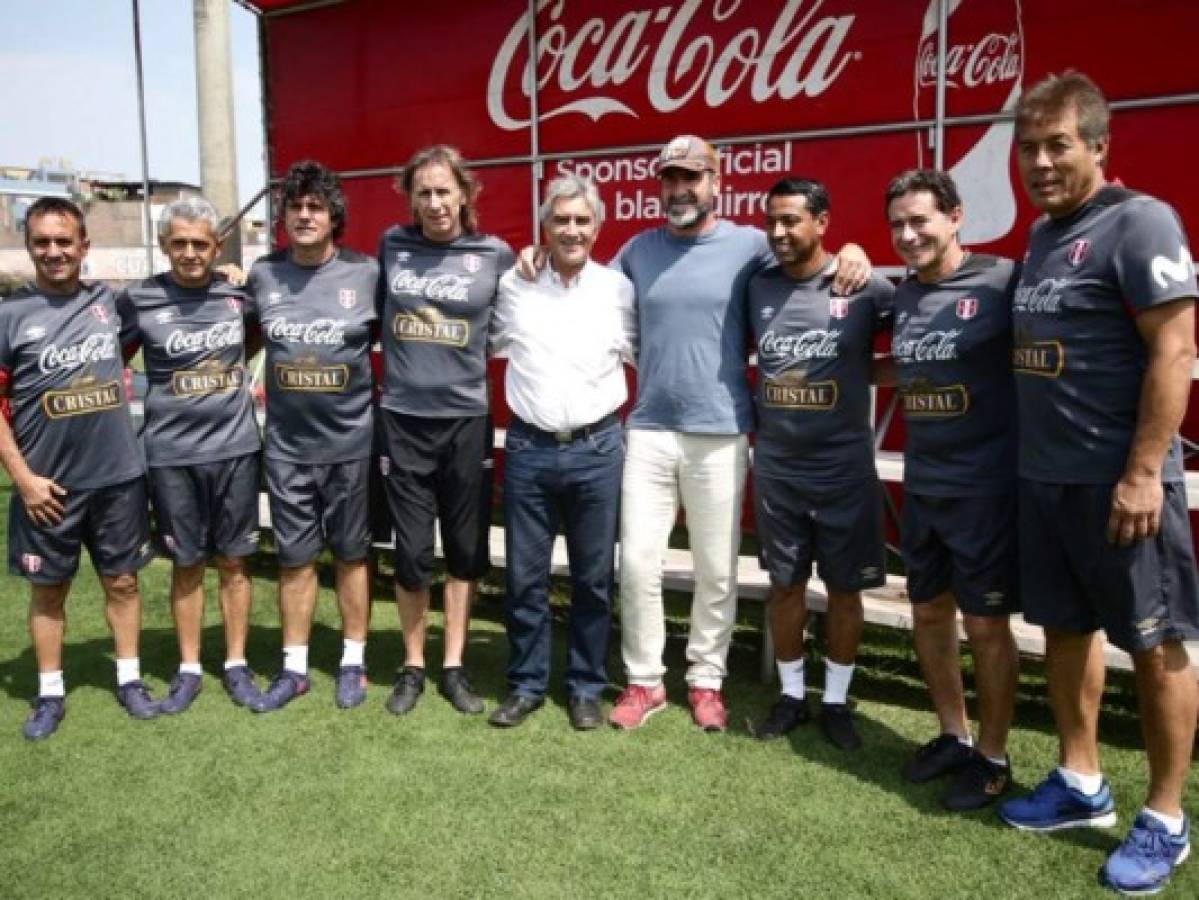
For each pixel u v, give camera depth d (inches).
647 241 126.3
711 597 127.1
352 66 233.3
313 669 148.5
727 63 188.1
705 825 103.6
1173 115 150.4
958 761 113.6
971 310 102.7
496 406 228.8
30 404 121.9
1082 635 98.1
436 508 133.3
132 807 107.3
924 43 169.3
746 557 160.1
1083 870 95.2
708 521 125.1
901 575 169.9
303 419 129.4
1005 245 165.9
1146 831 93.7
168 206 124.9
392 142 229.8
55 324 121.7
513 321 124.9
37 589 126.4
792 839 100.9
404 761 117.8
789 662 128.3
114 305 127.1
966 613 107.3
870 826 103.4
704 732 126.1
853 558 119.6
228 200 348.8
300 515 132.1
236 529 133.5
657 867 96.0
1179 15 148.8
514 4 210.1
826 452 117.5
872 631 162.4
